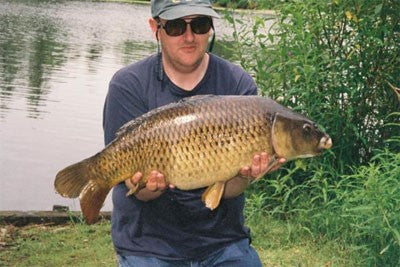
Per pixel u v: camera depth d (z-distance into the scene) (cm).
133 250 227
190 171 197
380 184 324
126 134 202
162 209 223
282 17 428
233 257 230
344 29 418
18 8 2397
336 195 381
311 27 420
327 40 421
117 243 231
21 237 398
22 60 1161
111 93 227
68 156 623
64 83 967
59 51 1329
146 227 226
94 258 369
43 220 423
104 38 1672
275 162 201
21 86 917
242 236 234
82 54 1314
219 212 226
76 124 733
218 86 226
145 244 227
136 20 2409
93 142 673
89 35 1720
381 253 306
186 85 224
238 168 199
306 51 407
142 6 3284
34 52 1282
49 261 363
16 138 659
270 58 429
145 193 214
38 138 666
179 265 228
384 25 408
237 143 196
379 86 417
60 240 394
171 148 197
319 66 415
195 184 199
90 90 929
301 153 202
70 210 456
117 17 2459
